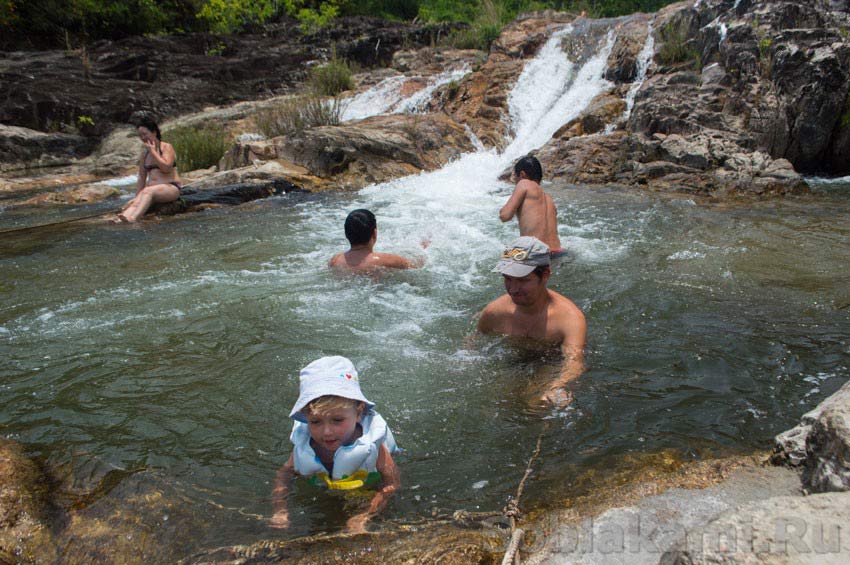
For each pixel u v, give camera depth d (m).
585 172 11.11
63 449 3.01
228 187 10.09
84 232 7.82
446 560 2.22
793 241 6.44
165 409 3.37
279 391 3.54
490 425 3.14
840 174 11.62
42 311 4.86
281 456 2.95
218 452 2.98
